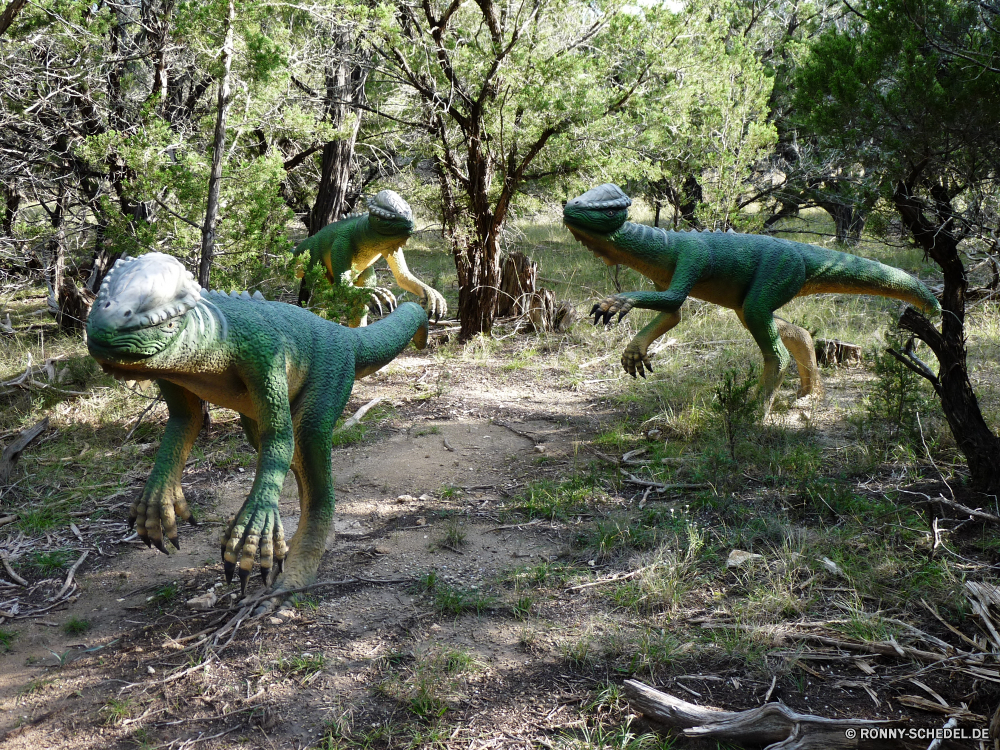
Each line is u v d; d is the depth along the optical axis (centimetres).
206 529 528
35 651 404
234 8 666
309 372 416
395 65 906
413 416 736
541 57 916
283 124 817
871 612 400
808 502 516
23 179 987
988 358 789
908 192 564
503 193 935
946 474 534
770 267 630
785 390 739
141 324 316
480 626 407
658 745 323
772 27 1503
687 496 539
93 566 485
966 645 371
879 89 570
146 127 717
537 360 900
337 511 546
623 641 387
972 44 546
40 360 871
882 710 336
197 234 695
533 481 577
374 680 368
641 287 1154
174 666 383
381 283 1281
